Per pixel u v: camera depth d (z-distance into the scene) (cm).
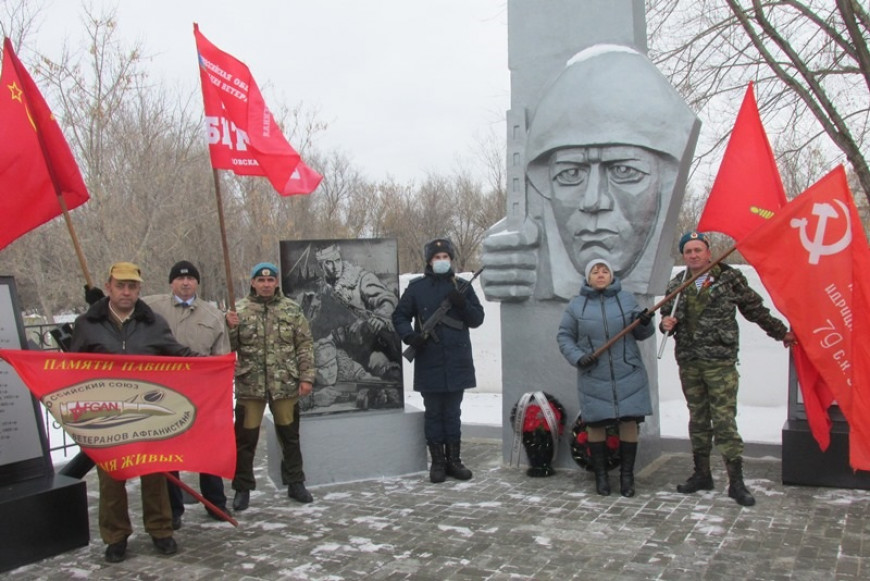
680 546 403
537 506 489
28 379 379
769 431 677
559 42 593
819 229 459
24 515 412
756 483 527
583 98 561
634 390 500
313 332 583
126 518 418
